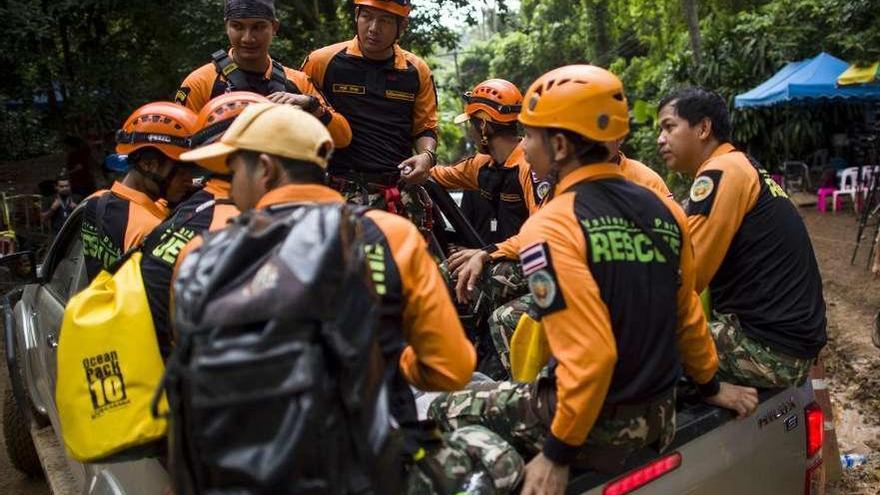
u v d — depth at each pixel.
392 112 3.96
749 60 16.42
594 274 2.14
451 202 4.07
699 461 2.49
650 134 18.94
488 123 3.94
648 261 2.20
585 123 2.21
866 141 14.97
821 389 4.25
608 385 2.08
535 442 2.33
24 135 12.98
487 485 2.05
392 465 1.72
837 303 8.62
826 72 14.06
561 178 2.31
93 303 2.22
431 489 2.03
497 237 4.21
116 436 2.12
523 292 3.50
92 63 12.50
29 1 10.63
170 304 2.12
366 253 1.87
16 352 4.52
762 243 2.89
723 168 2.91
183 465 1.62
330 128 3.51
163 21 12.34
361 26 3.82
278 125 1.93
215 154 1.96
